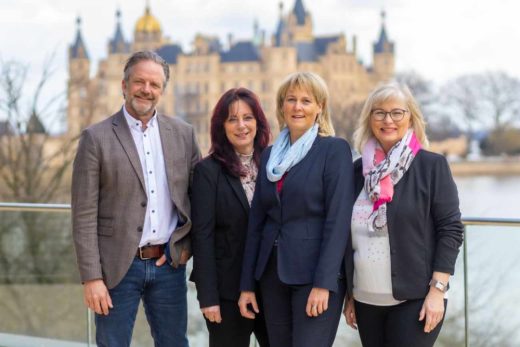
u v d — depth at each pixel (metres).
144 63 3.03
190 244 3.17
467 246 3.82
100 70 104.38
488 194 77.12
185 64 107.81
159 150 3.10
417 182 2.77
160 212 3.07
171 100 107.56
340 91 104.62
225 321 3.13
